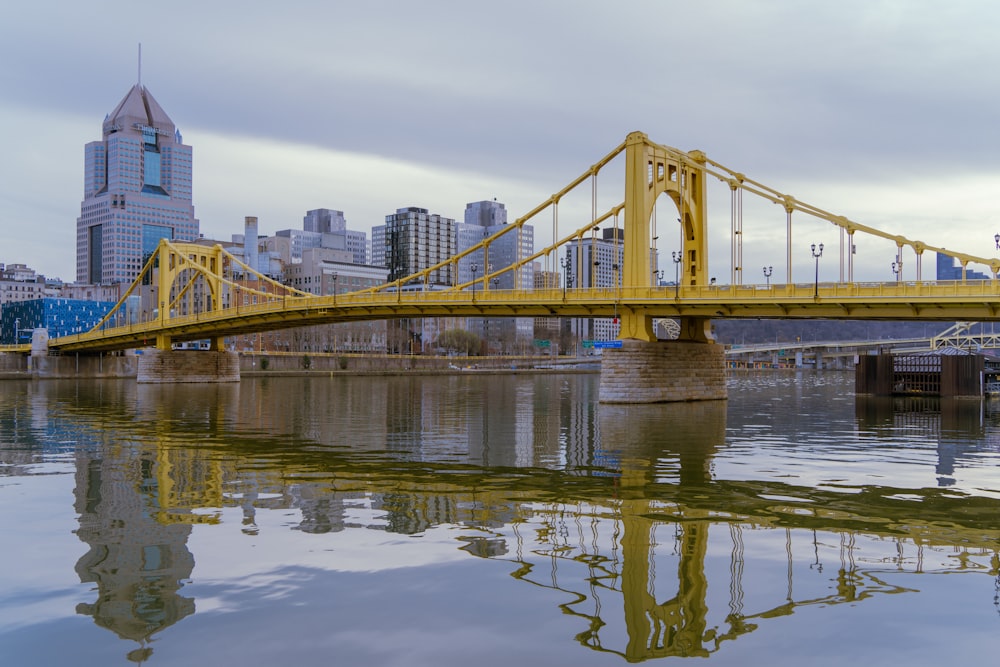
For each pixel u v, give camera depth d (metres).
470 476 34.00
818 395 102.19
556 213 88.88
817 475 34.28
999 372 92.12
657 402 80.19
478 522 25.09
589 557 21.12
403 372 196.25
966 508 27.27
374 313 101.12
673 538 23.09
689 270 91.25
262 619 16.78
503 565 20.39
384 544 22.41
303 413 69.94
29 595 18.23
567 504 27.92
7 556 21.22
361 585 18.86
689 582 19.08
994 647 15.45
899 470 35.69
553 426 56.78
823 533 23.72
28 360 158.00
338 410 73.75
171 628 16.33
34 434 50.91
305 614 17.06
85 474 34.28
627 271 81.19
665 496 29.44
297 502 28.22
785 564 20.53
